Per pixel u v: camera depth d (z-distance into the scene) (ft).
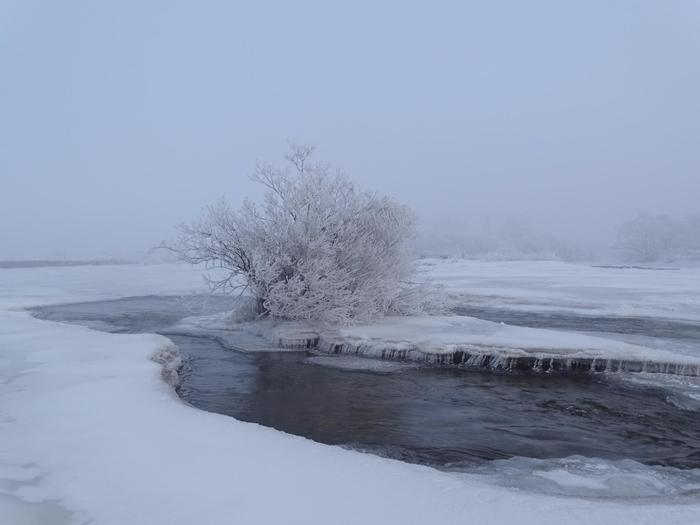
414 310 67.36
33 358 37.52
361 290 60.70
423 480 17.75
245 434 22.12
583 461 25.57
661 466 25.21
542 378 42.88
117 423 23.36
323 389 39.32
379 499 16.14
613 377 43.11
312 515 15.07
